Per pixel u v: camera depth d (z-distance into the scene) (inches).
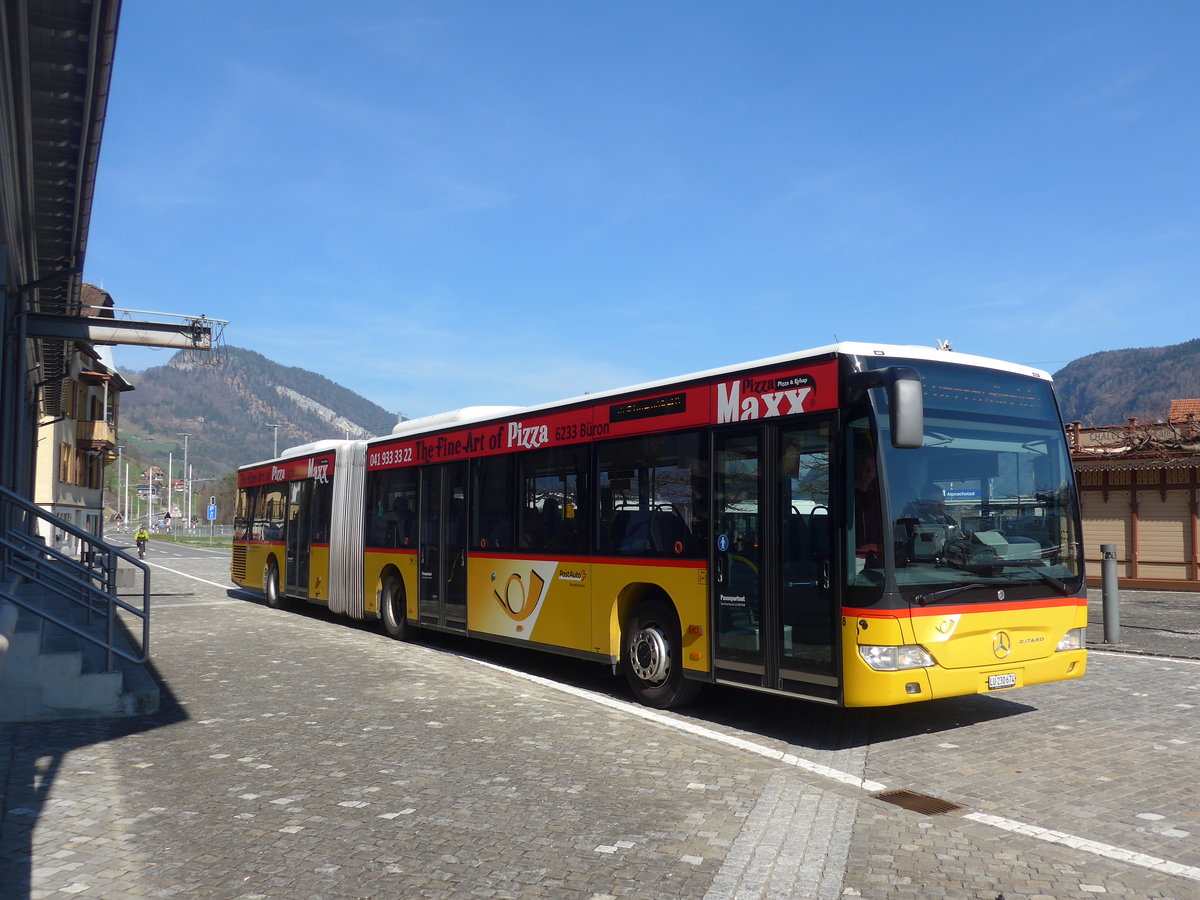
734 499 339.6
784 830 219.8
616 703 382.0
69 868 191.5
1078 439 1082.7
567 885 186.2
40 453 1722.4
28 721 330.6
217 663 467.8
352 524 647.8
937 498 303.6
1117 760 293.1
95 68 431.5
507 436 477.7
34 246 625.3
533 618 447.5
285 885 184.7
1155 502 995.3
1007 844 214.5
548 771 268.5
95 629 486.0
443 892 182.2
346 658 489.4
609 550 399.5
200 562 1859.0
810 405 313.6
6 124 445.4
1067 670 326.0
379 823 222.2
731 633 337.7
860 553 293.7
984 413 322.0
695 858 201.3
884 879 192.1
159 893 179.8
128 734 311.6
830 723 349.7
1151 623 689.6
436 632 615.8
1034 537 325.7
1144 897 184.4
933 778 272.7
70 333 667.4
